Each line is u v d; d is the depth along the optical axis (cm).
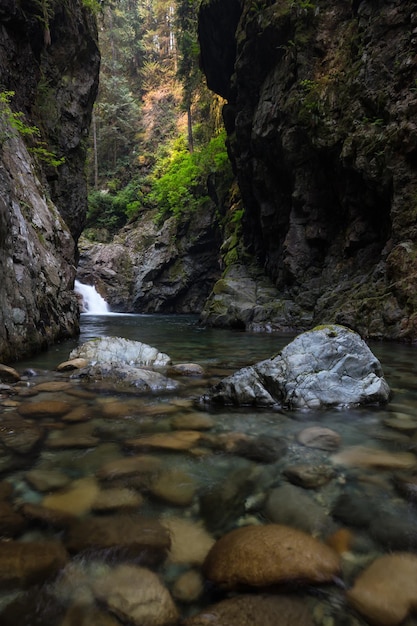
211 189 2181
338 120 1034
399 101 869
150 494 162
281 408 293
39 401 305
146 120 3562
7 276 518
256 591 106
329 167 1114
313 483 173
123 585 109
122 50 3812
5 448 212
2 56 969
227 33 1492
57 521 140
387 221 968
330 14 1127
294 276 1216
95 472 183
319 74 1121
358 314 852
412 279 766
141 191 3031
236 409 291
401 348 658
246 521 142
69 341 720
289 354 322
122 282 2589
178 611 100
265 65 1314
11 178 709
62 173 1331
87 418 265
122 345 497
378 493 164
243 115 1425
